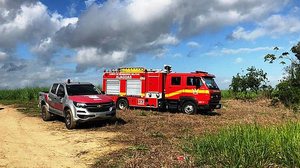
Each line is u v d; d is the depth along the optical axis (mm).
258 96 35781
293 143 8359
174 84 23984
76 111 16875
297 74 29016
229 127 11102
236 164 8250
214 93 23156
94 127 17375
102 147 12734
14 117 22266
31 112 24969
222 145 9328
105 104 17328
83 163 10641
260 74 35812
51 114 20078
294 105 26312
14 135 15492
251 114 22969
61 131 16562
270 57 29781
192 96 23312
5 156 11531
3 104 32844
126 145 12883
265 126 10742
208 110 23953
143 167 9328
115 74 26312
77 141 13938
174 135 14500
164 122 18312
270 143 8828
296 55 29812
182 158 9664
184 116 21453
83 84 19047
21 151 12273
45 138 14727
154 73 24656
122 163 10141
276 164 8258
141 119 19594
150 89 24797
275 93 30234
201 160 9062
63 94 18266
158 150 11062
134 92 25500
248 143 8852
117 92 26250
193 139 11250
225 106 29406
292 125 10047
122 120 19141
